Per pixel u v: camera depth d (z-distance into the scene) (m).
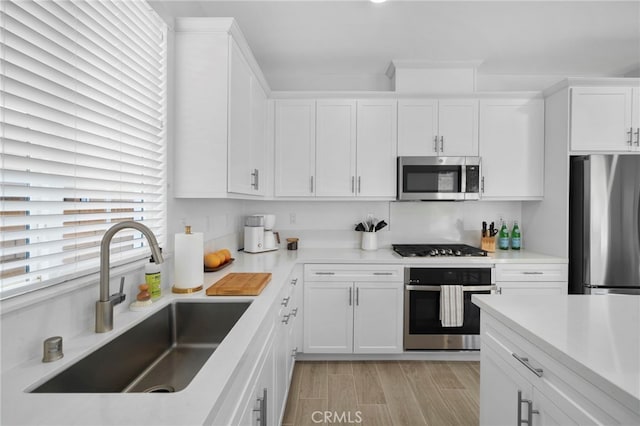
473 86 3.01
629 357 0.87
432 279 2.70
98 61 1.19
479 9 2.24
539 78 3.33
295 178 3.00
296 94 2.97
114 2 1.29
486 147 2.96
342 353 2.76
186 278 1.55
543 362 1.01
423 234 3.35
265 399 1.25
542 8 2.23
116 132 1.30
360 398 2.22
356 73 3.30
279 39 2.64
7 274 0.85
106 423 0.63
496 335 1.31
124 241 1.37
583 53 2.87
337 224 3.35
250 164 2.32
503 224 3.30
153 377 1.22
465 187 2.91
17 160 0.86
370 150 2.98
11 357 0.85
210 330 1.46
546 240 2.93
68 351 0.95
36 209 0.93
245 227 2.97
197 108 1.82
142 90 1.50
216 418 0.72
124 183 1.36
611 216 2.51
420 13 2.29
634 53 2.87
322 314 2.75
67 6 1.03
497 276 2.70
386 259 2.71
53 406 0.69
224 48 1.81
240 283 1.65
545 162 2.95
